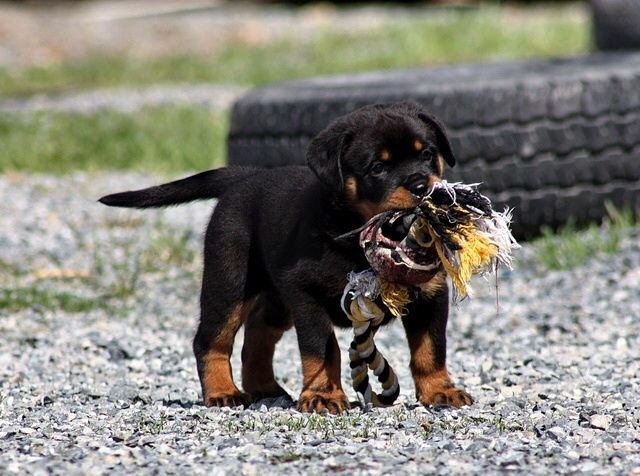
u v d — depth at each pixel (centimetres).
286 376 1003
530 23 3231
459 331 1145
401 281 788
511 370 981
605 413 794
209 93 2567
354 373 836
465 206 777
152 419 799
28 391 937
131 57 3222
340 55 2998
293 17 3916
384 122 807
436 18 3444
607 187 1428
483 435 741
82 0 4650
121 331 1152
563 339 1100
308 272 817
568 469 660
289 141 1431
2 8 4397
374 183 798
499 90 1392
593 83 1419
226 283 884
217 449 712
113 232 1572
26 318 1225
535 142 1396
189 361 1045
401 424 768
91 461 683
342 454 692
